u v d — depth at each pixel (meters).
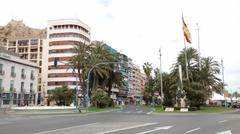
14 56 71.06
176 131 15.70
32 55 111.75
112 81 77.38
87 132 15.04
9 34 145.25
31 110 48.09
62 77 102.31
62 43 105.06
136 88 183.75
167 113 42.41
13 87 69.38
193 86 53.78
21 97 72.19
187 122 22.98
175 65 65.62
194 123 21.89
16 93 70.25
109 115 36.06
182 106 51.72
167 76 76.56
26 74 75.06
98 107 66.56
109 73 72.75
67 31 105.50
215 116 33.69
